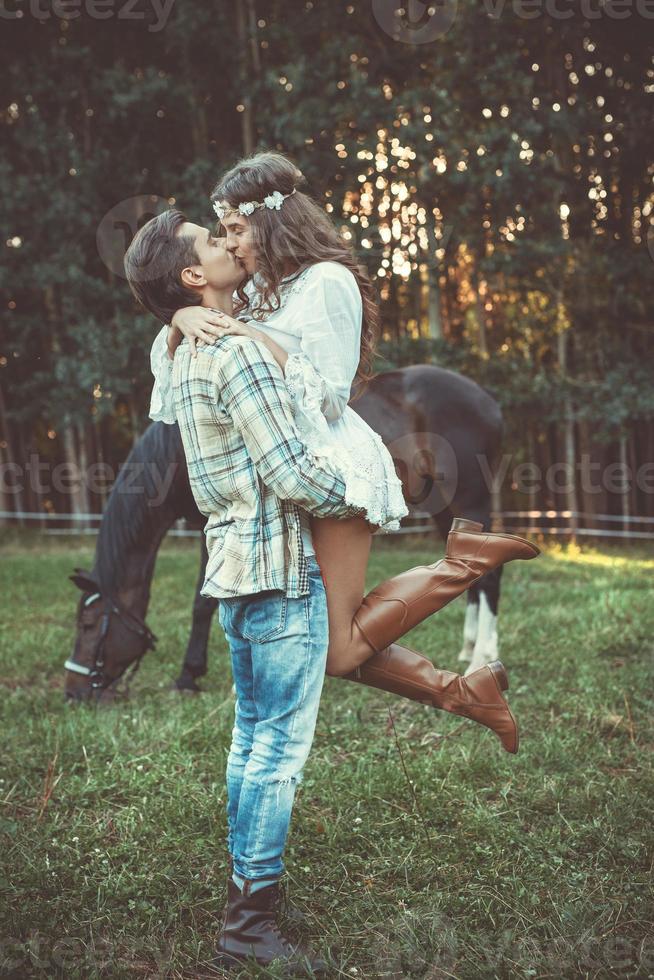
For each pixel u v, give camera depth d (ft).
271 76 34.19
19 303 40.78
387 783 9.77
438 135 32.37
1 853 8.25
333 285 6.38
